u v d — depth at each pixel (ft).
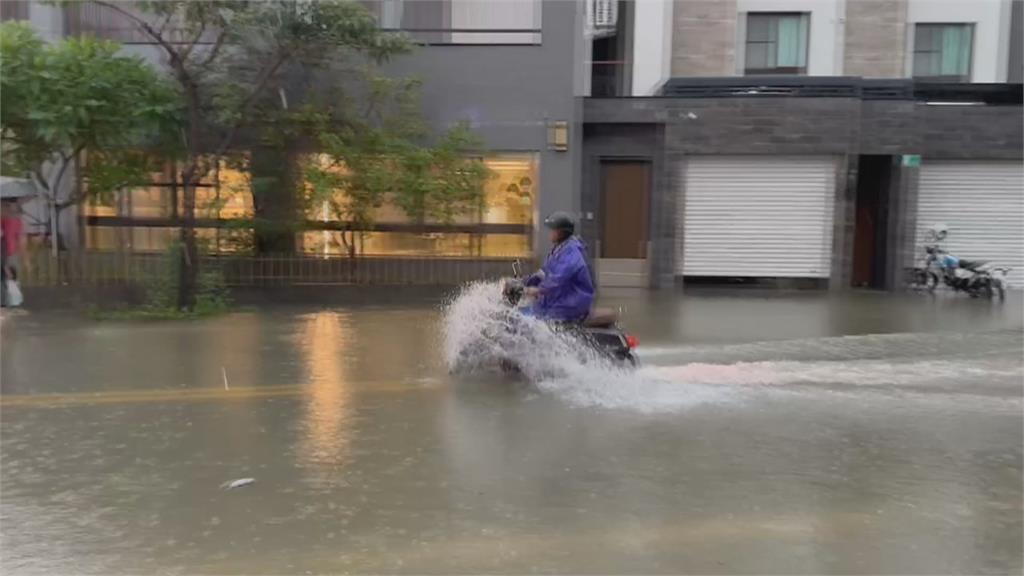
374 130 44.75
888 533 14.43
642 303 45.83
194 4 37.63
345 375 26.84
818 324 38.45
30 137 40.52
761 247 53.11
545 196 48.83
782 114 51.60
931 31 61.57
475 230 49.24
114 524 14.79
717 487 16.63
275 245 47.34
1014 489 16.65
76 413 22.22
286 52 41.22
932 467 17.93
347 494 16.20
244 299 45.19
